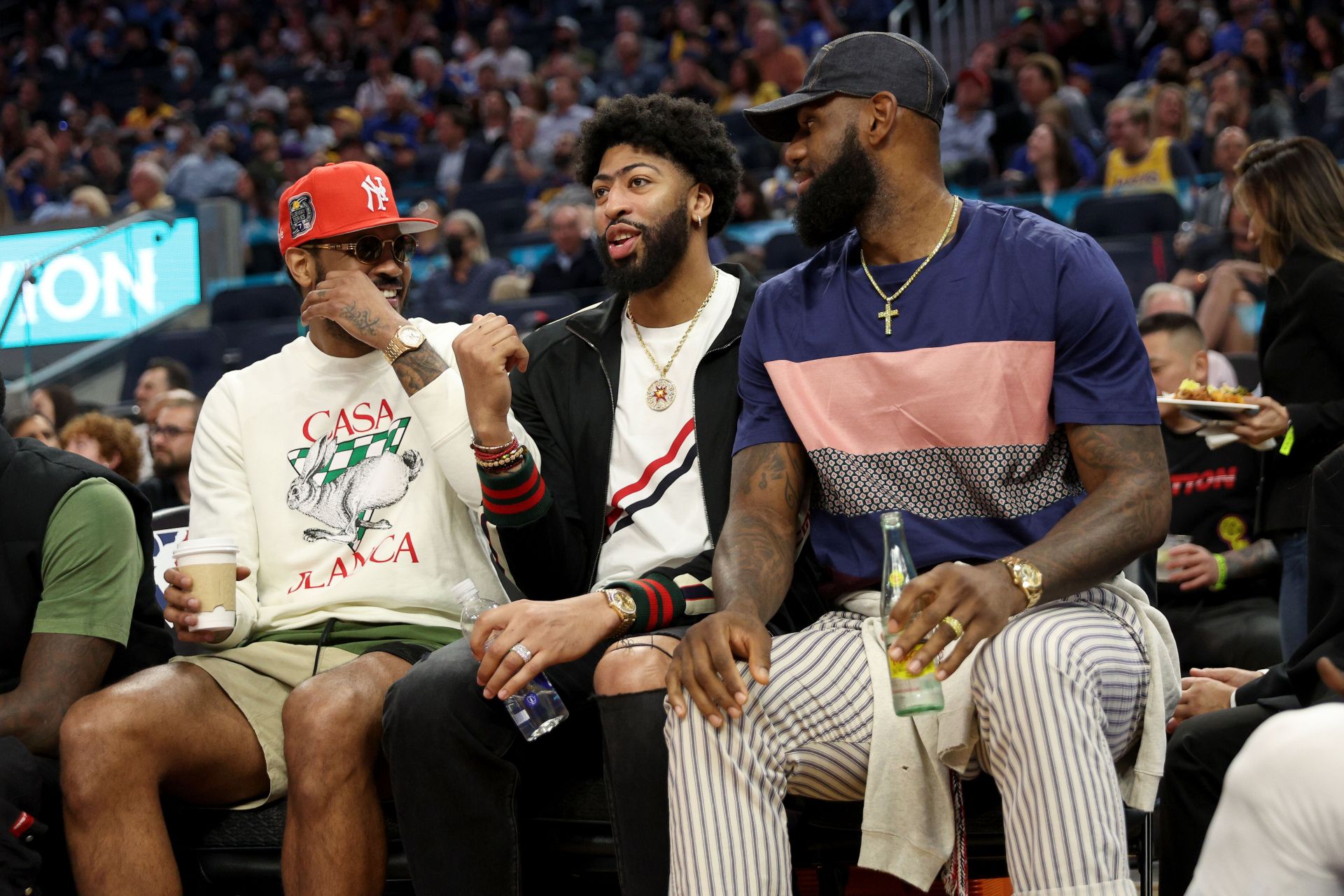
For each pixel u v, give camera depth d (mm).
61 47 14578
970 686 1788
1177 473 3393
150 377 5387
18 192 10875
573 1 13047
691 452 2297
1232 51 9258
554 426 2385
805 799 2027
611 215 2330
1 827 2012
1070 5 11203
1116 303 1948
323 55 13406
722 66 10773
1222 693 2266
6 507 2330
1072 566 1779
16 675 2340
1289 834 1088
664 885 1897
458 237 6895
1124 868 1631
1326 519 1985
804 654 1928
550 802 2127
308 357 2459
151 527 2504
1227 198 5801
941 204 2094
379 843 2086
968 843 1968
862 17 11102
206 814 2260
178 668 2217
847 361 2062
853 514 2057
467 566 2387
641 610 2045
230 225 7090
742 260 5660
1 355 5828
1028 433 1970
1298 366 2951
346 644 2301
